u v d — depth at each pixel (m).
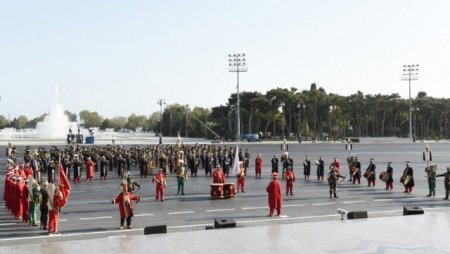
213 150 50.38
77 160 39.62
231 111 148.12
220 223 18.78
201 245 15.77
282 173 43.72
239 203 27.47
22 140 126.25
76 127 165.62
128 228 20.19
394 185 37.25
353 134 169.12
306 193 32.12
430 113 161.62
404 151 86.50
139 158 47.50
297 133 152.00
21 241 17.86
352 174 38.50
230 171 47.97
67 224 21.27
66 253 14.80
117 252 14.88
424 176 44.94
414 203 27.78
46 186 20.38
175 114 179.25
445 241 16.22
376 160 64.50
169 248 15.38
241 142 118.25
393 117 167.25
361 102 153.50
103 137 155.25
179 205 26.73
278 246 15.64
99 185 37.12
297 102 143.12
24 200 21.72
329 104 148.38
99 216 23.33
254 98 142.62
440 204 27.41
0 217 23.08
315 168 52.44
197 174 45.56
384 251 14.95
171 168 47.69
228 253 14.77
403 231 17.81
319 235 17.27
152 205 26.75
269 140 136.12
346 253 14.77
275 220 21.94
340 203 27.67
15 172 25.64
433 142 135.00
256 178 42.16
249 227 18.84
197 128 165.00
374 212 24.12
